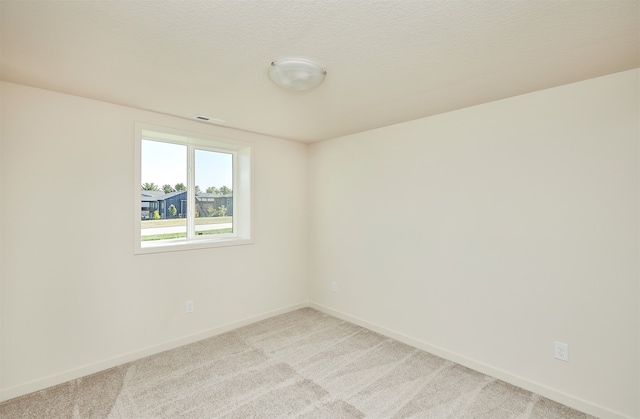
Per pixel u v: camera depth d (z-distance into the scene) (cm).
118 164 247
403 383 225
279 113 264
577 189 199
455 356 256
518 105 222
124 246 251
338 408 197
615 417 186
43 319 215
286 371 240
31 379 211
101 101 237
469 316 248
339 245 356
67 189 224
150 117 263
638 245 179
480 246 242
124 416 188
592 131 193
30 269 210
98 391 212
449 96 223
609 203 188
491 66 176
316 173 385
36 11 124
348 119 281
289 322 343
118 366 246
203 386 220
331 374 236
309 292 394
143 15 127
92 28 137
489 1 118
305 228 394
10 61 171
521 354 222
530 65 175
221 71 182
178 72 183
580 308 198
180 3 119
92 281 236
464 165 250
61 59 168
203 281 300
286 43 150
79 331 230
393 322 302
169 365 248
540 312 214
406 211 290
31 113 210
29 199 210
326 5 120
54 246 219
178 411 193
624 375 184
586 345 196
